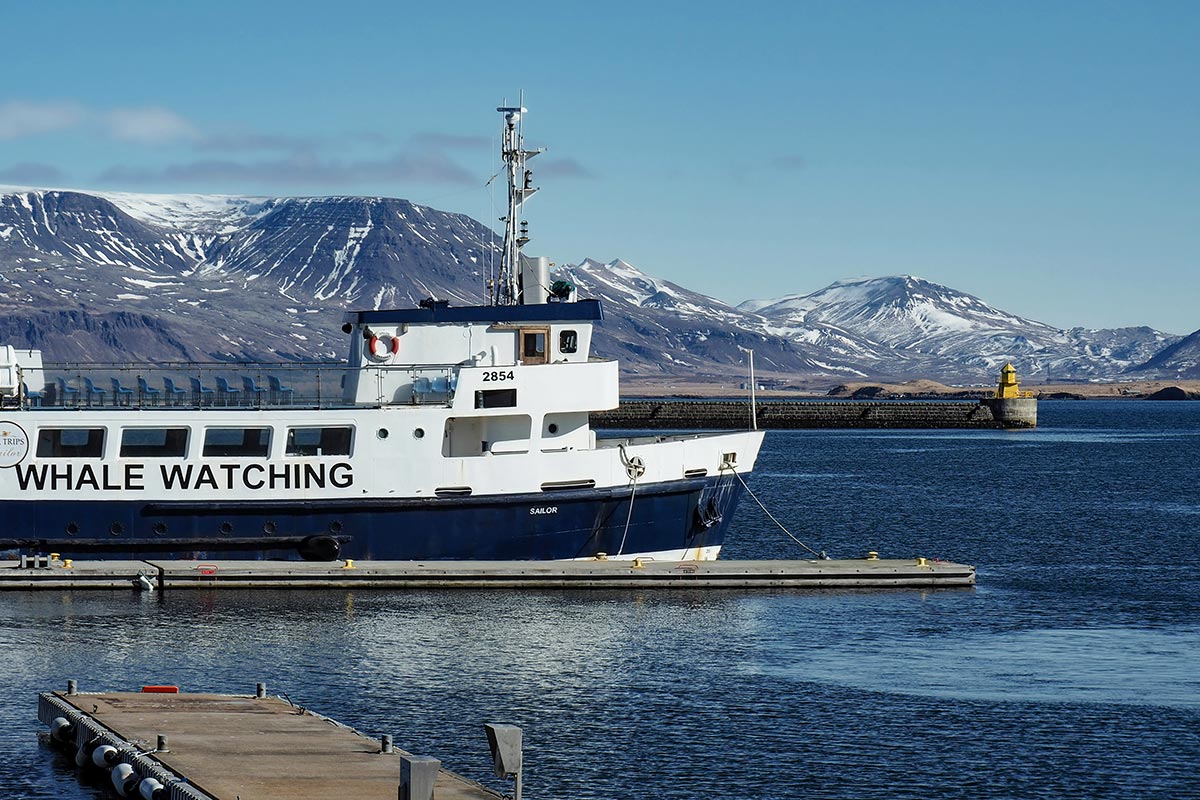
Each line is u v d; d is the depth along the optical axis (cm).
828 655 5175
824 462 18275
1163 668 5103
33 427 6038
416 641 5212
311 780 3281
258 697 4178
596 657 5053
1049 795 3731
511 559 6291
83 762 3694
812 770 3888
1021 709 4506
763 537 9381
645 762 3922
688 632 5472
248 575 5966
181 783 3234
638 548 6481
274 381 6228
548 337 6366
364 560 6188
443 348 6316
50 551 6084
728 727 4253
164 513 6100
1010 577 7369
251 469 6119
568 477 6291
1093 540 9338
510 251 6681
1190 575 7500
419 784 3027
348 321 6350
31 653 4966
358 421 6134
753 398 6888
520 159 6675
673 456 6488
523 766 3869
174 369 6206
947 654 5269
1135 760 4009
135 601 5744
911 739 4175
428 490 6181
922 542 9194
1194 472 16475
